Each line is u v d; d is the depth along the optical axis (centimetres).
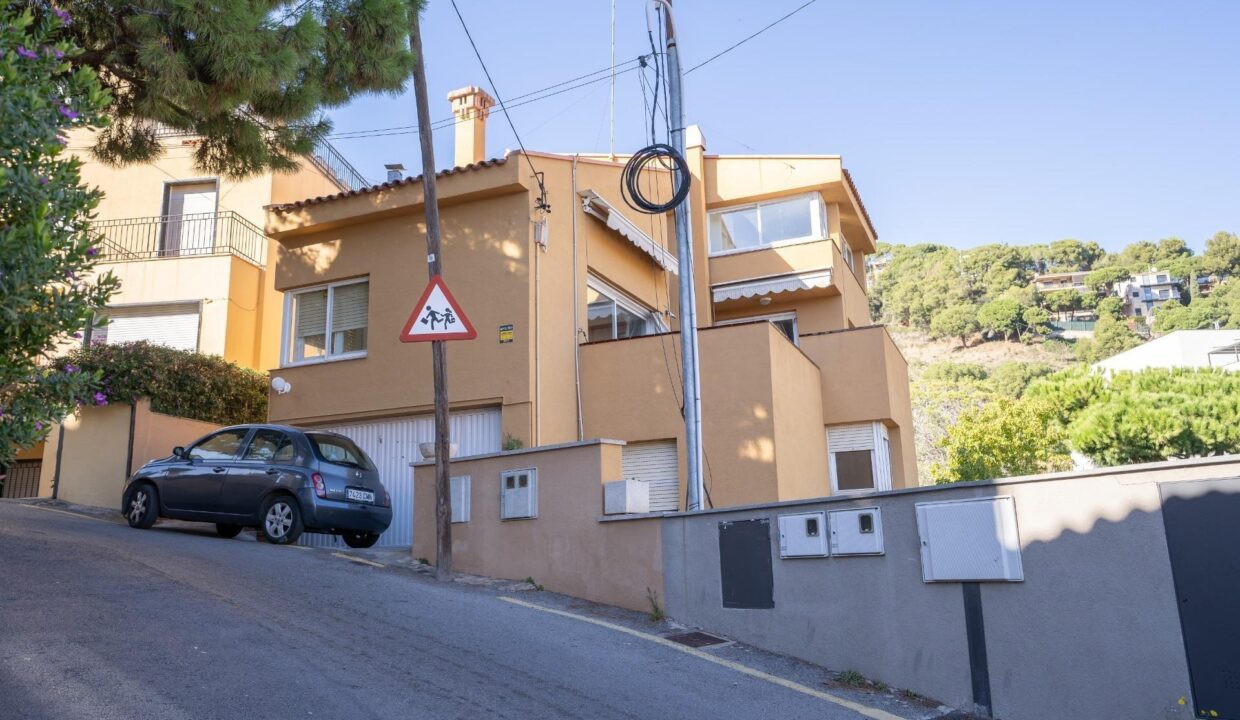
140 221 2195
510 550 1012
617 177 1638
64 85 601
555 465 989
